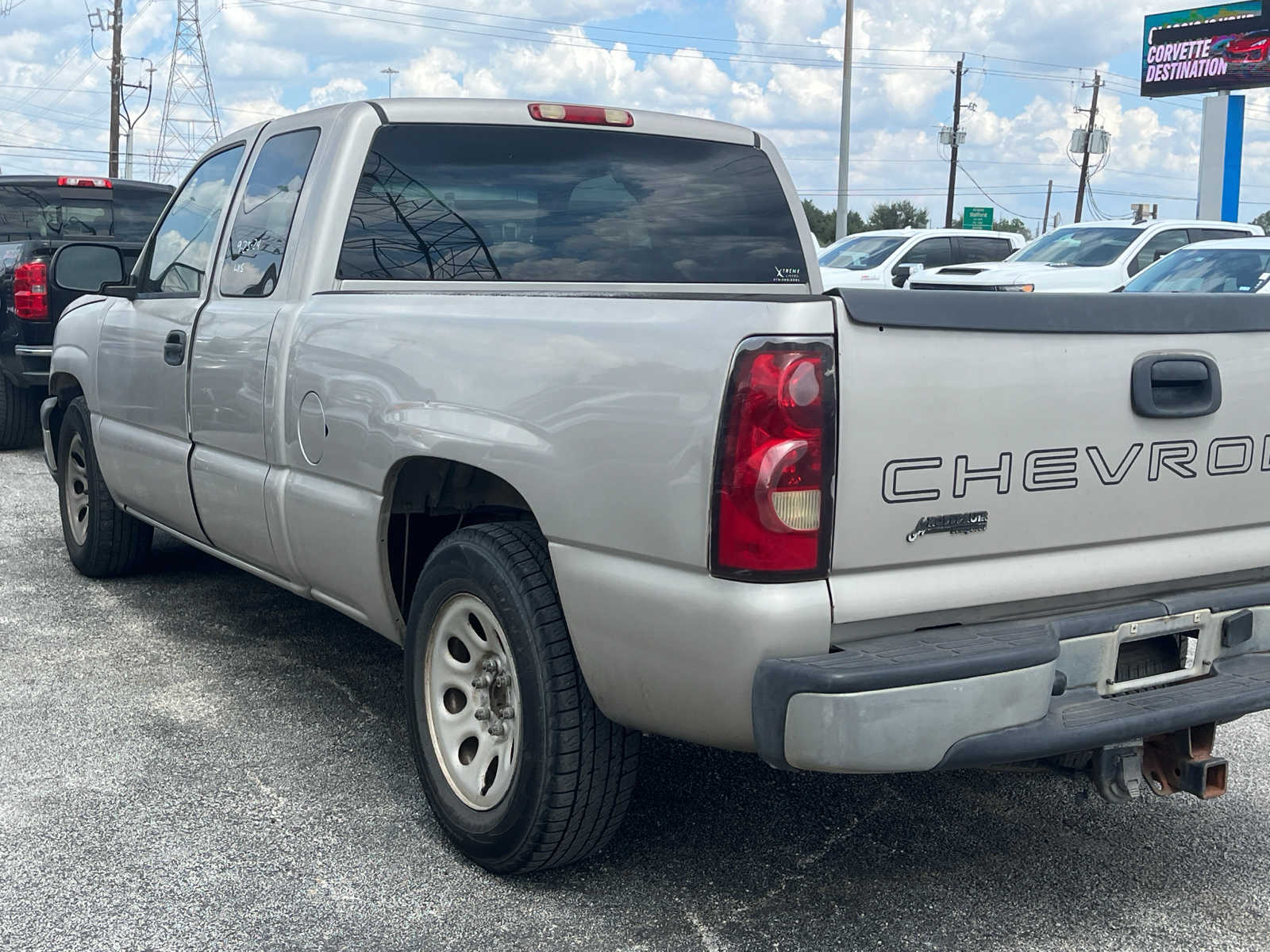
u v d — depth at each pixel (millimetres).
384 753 4066
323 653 5086
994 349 2701
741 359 2533
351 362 3627
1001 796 3824
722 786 3848
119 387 5340
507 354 3078
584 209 4305
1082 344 2828
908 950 2922
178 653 5059
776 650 2555
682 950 2910
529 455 2975
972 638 2678
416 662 3471
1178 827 3623
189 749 4066
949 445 2664
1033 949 2936
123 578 6230
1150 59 39219
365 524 3578
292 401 3924
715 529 2572
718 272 4520
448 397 3234
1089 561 2936
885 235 19922
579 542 2885
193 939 2932
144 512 5430
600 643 2857
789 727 2506
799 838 3504
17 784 3771
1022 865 3365
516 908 3094
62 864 3281
